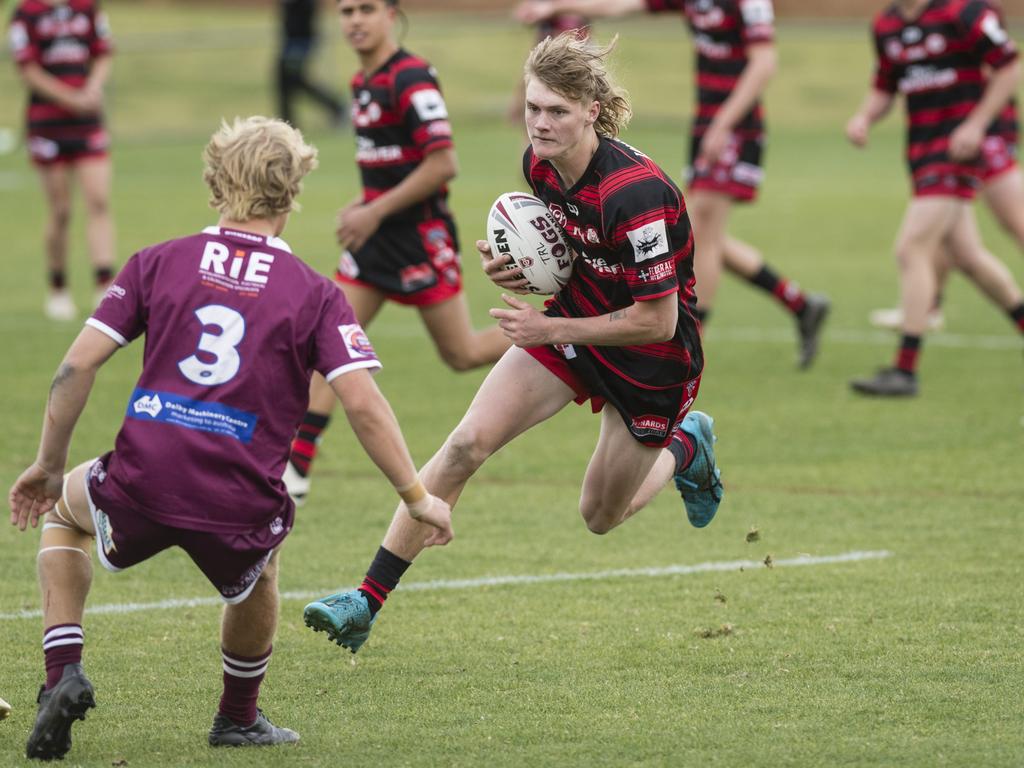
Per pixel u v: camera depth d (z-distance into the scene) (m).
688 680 17.83
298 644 19.47
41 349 40.41
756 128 36.56
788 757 15.18
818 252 59.19
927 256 35.03
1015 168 37.12
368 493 27.81
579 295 18.09
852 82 111.38
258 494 14.51
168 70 107.81
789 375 38.22
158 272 14.58
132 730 16.20
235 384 14.33
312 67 94.88
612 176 16.70
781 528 25.11
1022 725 16.09
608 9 38.34
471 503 27.08
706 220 36.84
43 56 43.06
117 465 14.50
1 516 25.95
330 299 14.67
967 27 33.03
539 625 20.17
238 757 15.33
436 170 27.03
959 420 32.91
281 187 14.74
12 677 18.00
